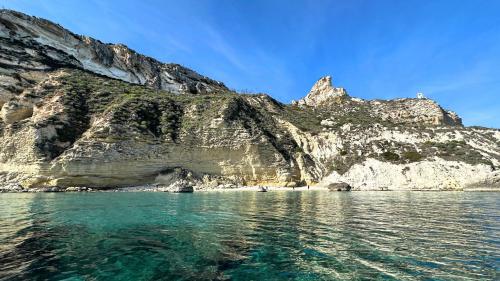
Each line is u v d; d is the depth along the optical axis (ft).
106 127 160.56
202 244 37.11
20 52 214.07
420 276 26.23
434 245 36.27
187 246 36.11
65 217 57.26
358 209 72.33
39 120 156.56
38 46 228.63
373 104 347.97
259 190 153.48
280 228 47.24
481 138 214.28
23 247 35.09
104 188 151.94
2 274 26.48
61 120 162.71
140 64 302.04
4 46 208.54
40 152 146.92
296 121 246.68
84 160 148.05
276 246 36.11
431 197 111.55
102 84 216.74
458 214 62.80
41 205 77.05
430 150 200.03
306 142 220.02
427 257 31.48
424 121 306.96
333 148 214.28
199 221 53.88
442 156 191.52
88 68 254.27
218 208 73.67
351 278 25.94
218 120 189.26
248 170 183.93
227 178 179.52
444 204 84.28
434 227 47.80
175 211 67.31
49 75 210.18
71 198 98.99
